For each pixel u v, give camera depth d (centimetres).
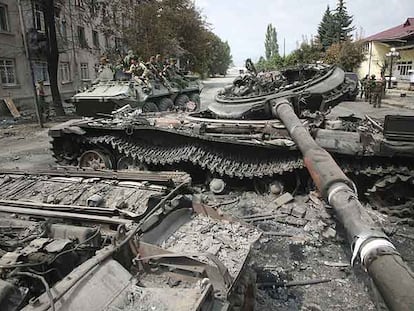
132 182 535
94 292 293
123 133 934
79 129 928
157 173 578
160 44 3522
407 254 568
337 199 404
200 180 917
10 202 489
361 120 892
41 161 1159
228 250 405
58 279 340
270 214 718
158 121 919
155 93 1664
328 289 485
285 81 973
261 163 816
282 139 762
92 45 3219
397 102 2478
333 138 705
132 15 3584
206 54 4706
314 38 4778
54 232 395
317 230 650
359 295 472
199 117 967
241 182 862
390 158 691
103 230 425
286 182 818
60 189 530
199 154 849
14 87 2300
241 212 738
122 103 1473
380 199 705
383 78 2964
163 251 360
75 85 2955
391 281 260
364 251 307
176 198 486
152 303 288
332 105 923
